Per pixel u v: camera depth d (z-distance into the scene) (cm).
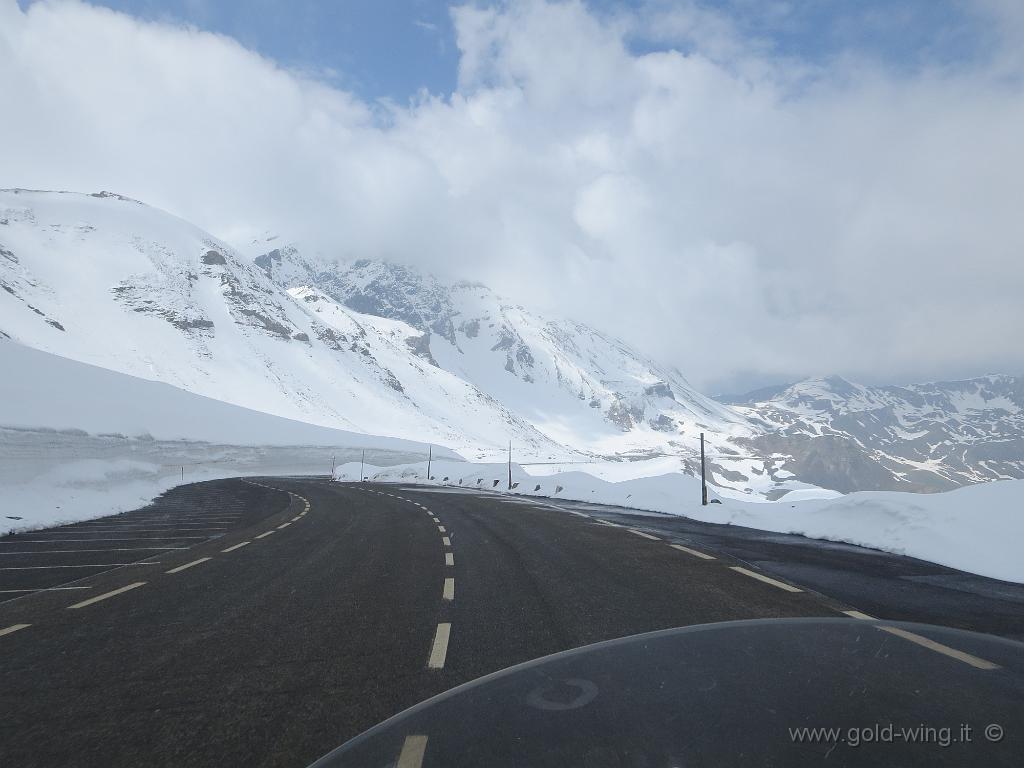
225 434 9581
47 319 14675
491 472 4841
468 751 152
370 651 548
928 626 261
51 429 3200
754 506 1603
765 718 157
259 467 9462
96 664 534
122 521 2034
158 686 474
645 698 179
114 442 4738
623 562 979
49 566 1121
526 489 3303
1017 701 169
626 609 665
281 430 11850
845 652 219
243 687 466
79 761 353
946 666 203
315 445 11562
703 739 145
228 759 349
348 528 1658
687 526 1496
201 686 471
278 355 19875
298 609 729
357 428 16500
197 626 661
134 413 6862
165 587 887
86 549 1348
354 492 3666
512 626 616
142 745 371
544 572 921
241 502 2961
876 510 1167
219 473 8000
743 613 630
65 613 735
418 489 3981
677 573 868
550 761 138
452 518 1852
